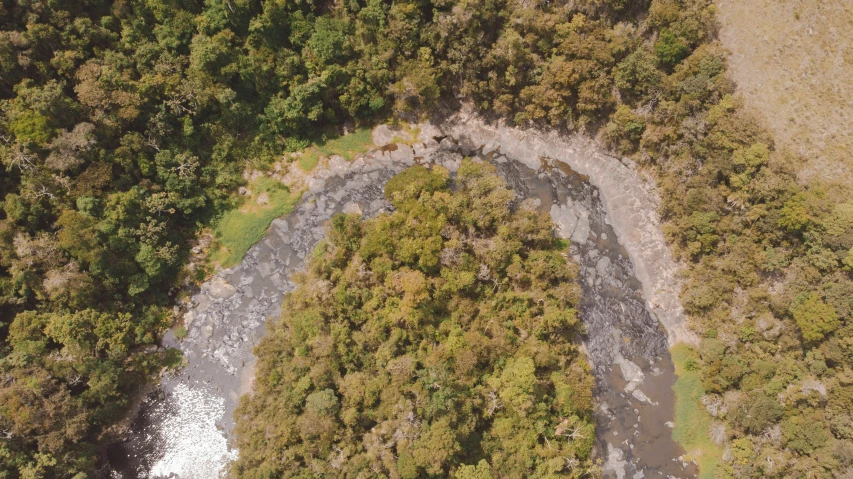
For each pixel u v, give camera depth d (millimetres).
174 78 51344
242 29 53969
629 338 54344
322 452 44375
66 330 46656
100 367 47656
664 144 55625
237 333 53375
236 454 49562
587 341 53938
